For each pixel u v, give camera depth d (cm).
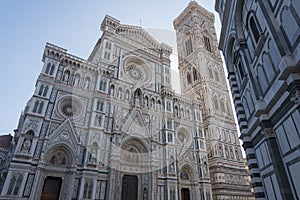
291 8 1157
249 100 1986
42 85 3412
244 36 1956
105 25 4516
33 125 3067
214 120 5591
